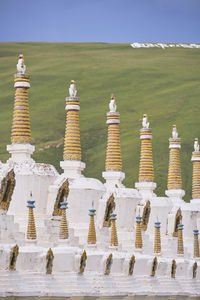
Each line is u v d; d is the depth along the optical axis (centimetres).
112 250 6488
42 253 5553
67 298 5588
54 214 6819
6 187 6100
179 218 9044
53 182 6912
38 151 16662
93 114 19462
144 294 6425
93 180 7481
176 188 9744
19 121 6981
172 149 9819
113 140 8281
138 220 6869
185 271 7469
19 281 5291
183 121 18550
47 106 19500
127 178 15550
